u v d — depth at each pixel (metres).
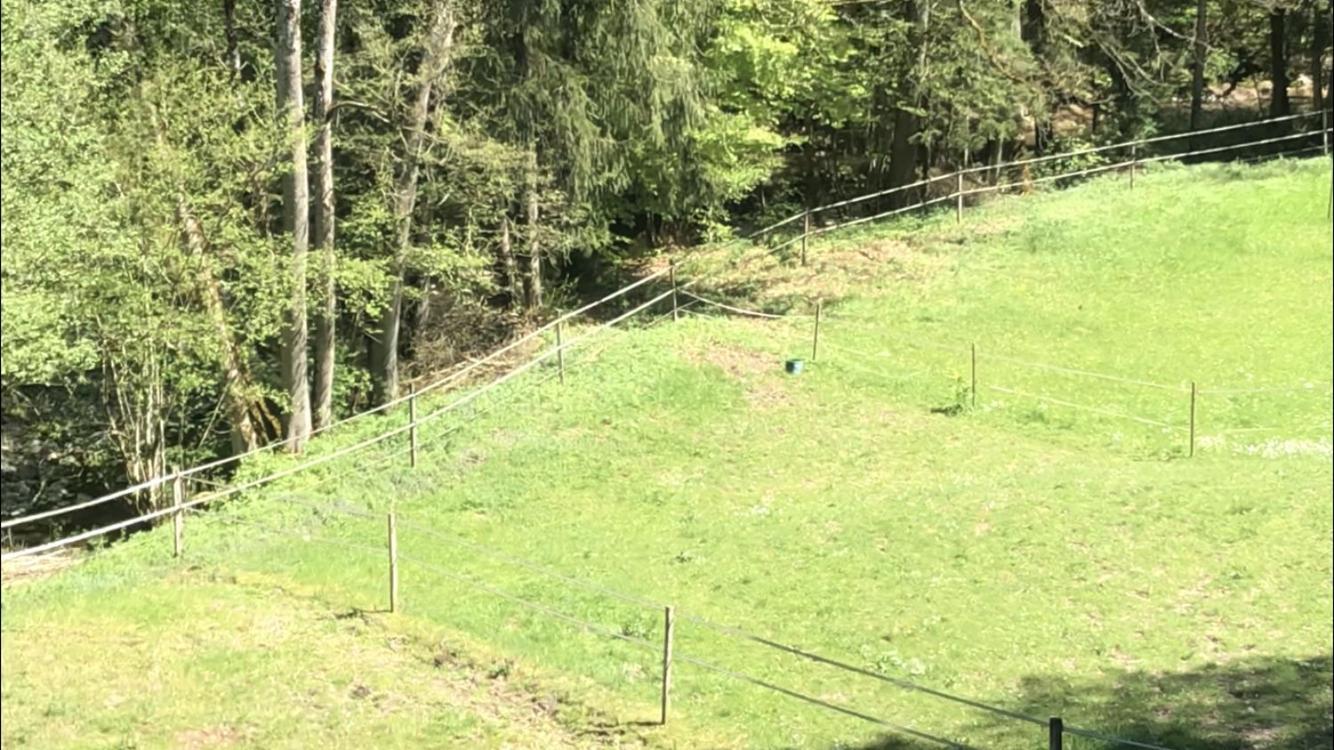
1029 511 17.09
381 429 21.58
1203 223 30.81
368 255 24.33
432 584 15.04
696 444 20.45
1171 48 40.09
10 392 22.38
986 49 27.98
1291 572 14.98
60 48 18.36
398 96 22.55
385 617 13.91
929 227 32.56
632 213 32.12
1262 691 12.01
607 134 27.19
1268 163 35.38
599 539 16.77
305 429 21.33
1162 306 27.20
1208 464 19.38
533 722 11.61
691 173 29.23
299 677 12.27
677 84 26.55
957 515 17.09
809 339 25.34
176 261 18.98
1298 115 40.16
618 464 19.55
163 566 16.06
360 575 15.30
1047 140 39.44
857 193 39.50
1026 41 32.84
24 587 15.64
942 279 28.89
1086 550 15.82
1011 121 32.34
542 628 13.84
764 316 27.25
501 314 29.06
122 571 15.97
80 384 22.30
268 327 19.97
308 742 10.88
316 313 22.22
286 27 19.56
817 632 13.82
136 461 20.56
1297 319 26.06
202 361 20.48
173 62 19.86
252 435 21.61
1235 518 16.62
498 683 12.41
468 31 22.92
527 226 27.03
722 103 30.09
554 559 16.03
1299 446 19.95
